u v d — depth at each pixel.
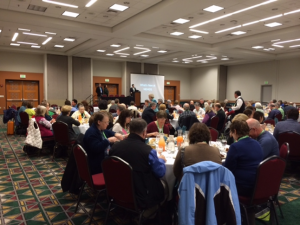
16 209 2.92
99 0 6.68
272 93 15.52
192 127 2.29
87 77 15.16
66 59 14.49
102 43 11.13
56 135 4.93
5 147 6.12
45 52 13.66
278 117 7.70
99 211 2.87
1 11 7.43
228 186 1.78
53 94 14.18
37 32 9.52
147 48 12.30
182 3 6.39
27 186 3.63
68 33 9.56
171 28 9.13
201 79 19.20
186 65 18.56
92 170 2.85
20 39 10.84
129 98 13.67
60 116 5.01
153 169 2.17
